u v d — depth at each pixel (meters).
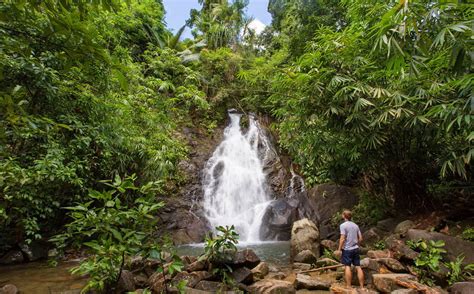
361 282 4.47
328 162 8.27
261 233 10.07
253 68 14.32
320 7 10.80
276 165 12.95
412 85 5.14
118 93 7.10
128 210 3.04
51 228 7.06
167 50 11.02
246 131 14.60
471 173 6.62
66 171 5.20
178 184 11.08
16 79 2.44
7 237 6.44
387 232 7.23
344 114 5.88
